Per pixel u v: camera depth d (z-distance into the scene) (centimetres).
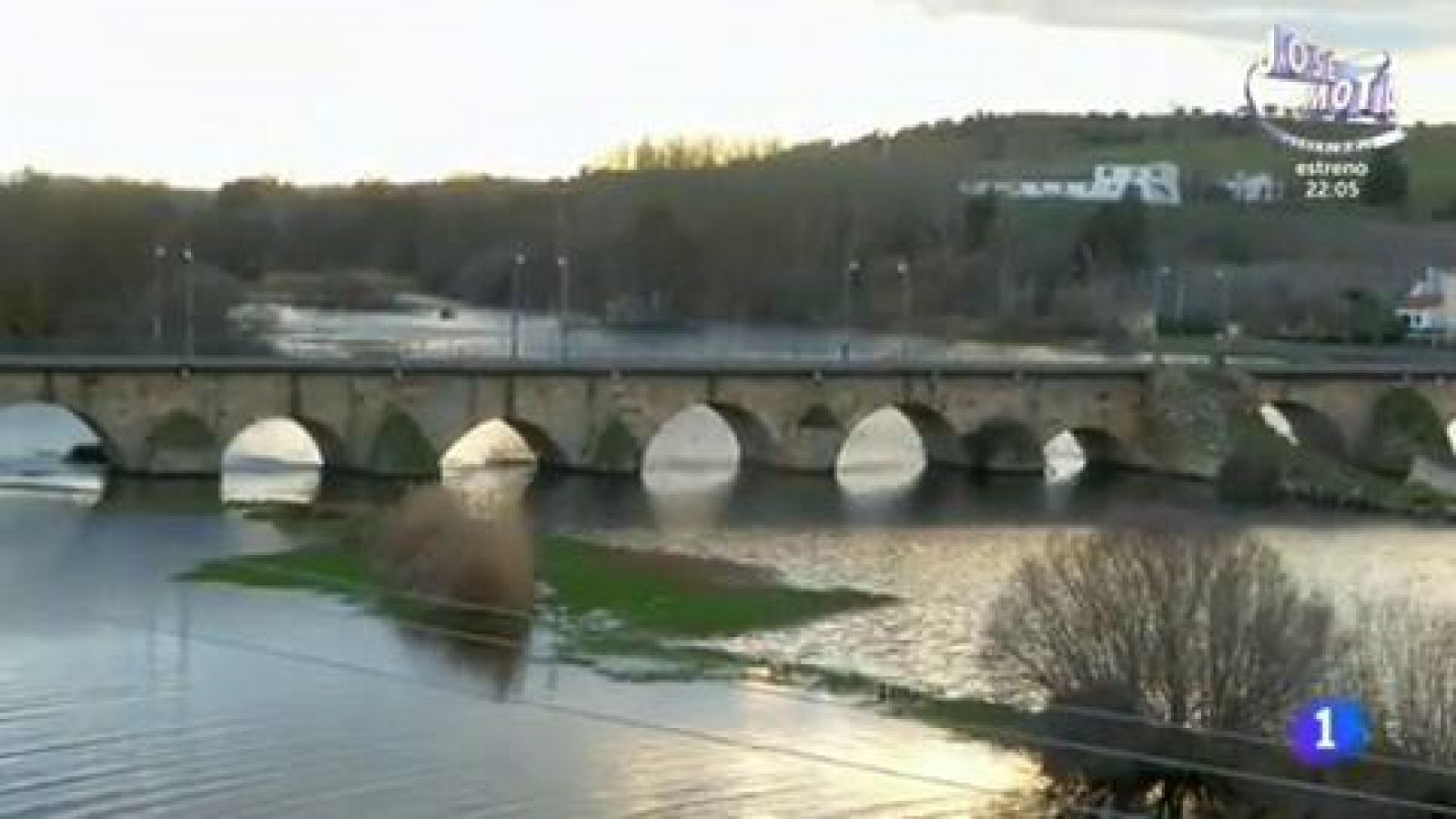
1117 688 7600
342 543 13100
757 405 19300
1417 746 6912
